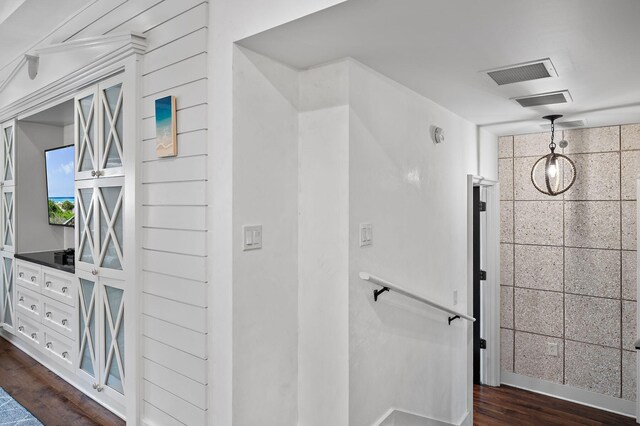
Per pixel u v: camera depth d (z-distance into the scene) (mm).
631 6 1483
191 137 1962
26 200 3854
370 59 2023
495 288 4133
